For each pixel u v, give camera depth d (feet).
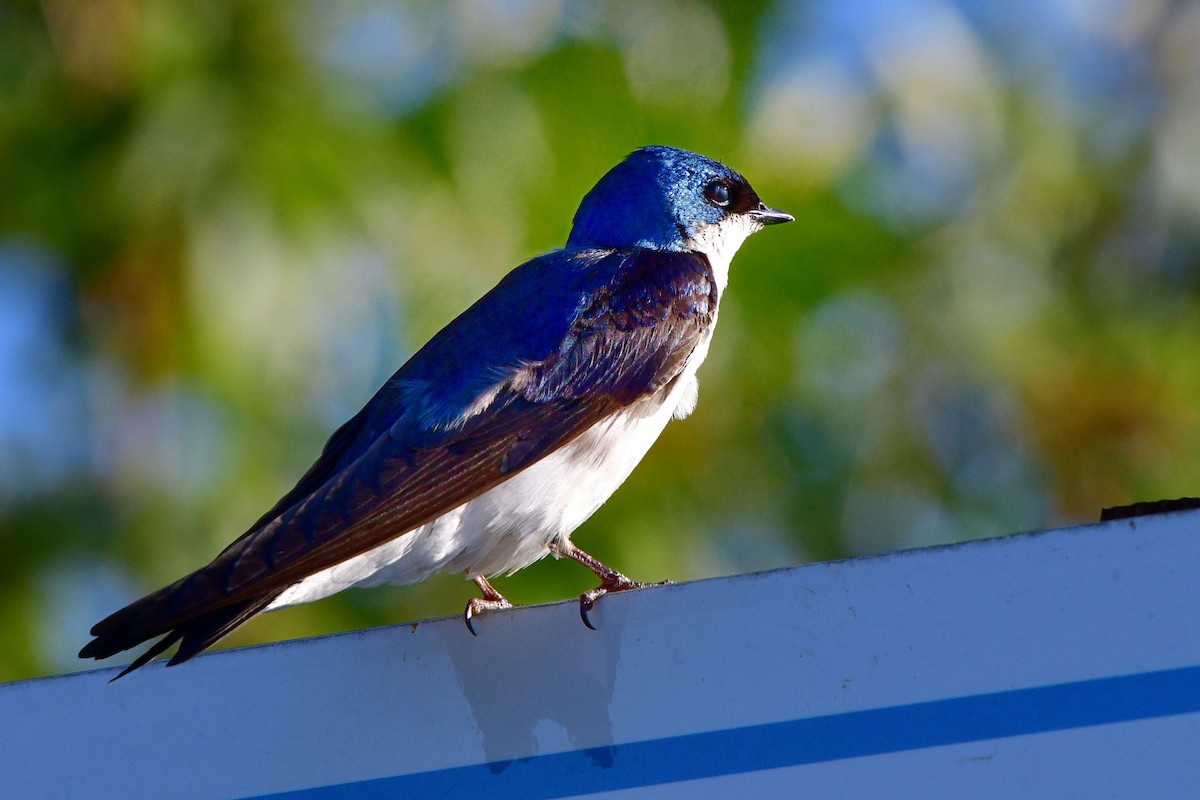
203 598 18.76
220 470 35.83
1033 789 15.87
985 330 41.01
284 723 18.24
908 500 41.83
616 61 38.63
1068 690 16.05
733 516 38.65
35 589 37.42
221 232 35.35
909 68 41.14
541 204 36.99
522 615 17.94
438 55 38.04
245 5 36.73
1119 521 16.37
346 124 36.40
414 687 18.06
